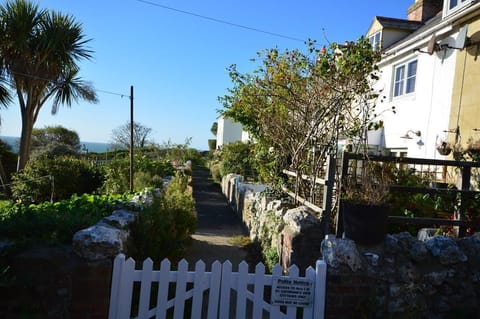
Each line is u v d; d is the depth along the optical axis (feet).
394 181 15.90
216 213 36.27
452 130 23.97
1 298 9.42
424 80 27.53
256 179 44.27
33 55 43.42
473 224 12.87
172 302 10.03
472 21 22.97
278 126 21.61
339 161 15.62
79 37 45.24
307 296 10.14
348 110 18.24
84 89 47.09
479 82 22.12
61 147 71.77
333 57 18.04
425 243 11.53
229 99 31.24
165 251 14.92
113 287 9.88
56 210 14.51
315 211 15.61
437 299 10.95
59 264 9.61
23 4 42.24
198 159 100.83
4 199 40.04
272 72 23.39
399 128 30.58
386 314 10.55
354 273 10.46
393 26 34.86
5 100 44.11
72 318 9.58
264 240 18.85
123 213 14.14
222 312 10.05
